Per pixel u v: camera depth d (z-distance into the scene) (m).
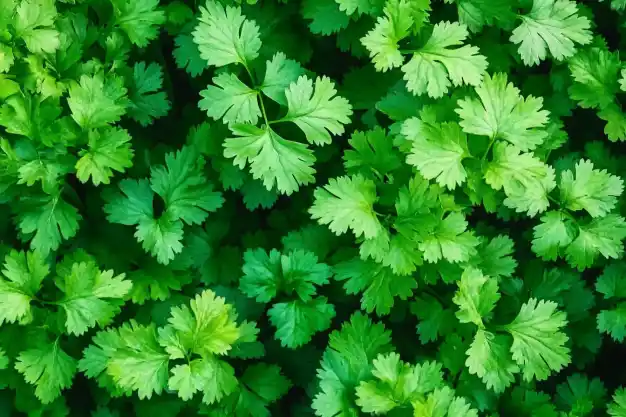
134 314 0.46
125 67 0.46
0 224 0.45
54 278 0.44
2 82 0.43
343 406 0.44
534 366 0.44
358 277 0.44
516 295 0.46
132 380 0.43
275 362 0.46
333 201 0.44
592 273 0.47
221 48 0.44
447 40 0.45
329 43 0.47
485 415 0.45
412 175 0.45
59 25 0.45
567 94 0.47
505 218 0.46
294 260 0.45
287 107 0.45
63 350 0.45
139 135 0.47
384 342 0.44
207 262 0.46
